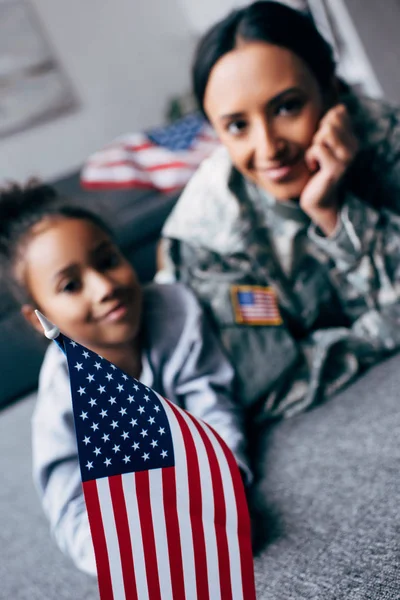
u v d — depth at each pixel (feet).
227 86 2.31
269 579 1.76
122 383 1.54
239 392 2.58
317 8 5.87
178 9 11.39
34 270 2.34
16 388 5.04
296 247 2.74
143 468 1.49
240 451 2.25
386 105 2.81
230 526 1.54
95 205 3.08
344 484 2.04
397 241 2.63
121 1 10.86
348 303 2.85
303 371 2.65
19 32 9.98
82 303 2.28
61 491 2.19
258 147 2.38
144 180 6.49
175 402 2.51
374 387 2.54
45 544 2.62
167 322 2.56
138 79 11.18
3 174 10.15
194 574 1.49
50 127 10.45
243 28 2.31
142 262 5.67
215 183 2.81
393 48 6.12
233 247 2.76
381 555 1.65
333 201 2.56
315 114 2.41
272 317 2.69
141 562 1.45
